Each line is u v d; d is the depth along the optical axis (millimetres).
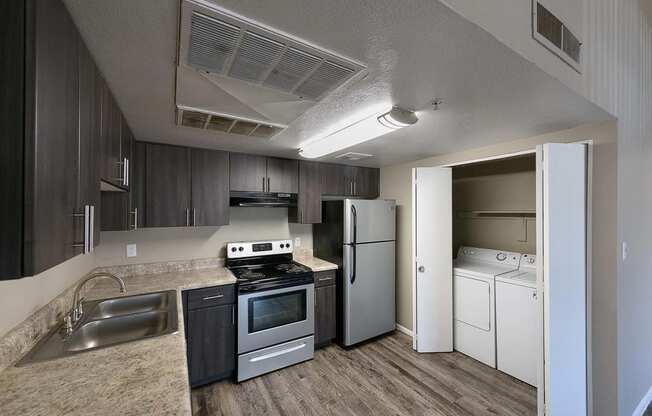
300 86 1332
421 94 1450
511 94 1466
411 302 3400
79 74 928
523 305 2475
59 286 1622
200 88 1344
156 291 2104
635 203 2160
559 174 1794
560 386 1769
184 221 2545
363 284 3145
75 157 892
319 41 990
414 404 2178
